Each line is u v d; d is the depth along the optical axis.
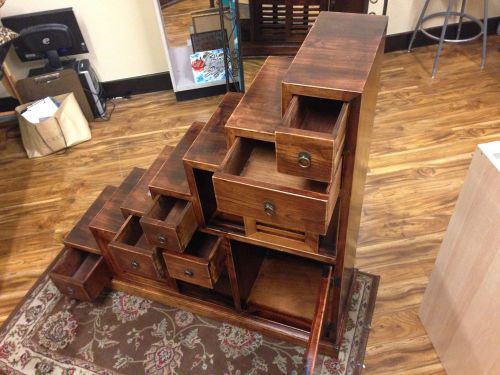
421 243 1.89
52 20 2.44
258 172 1.09
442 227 1.94
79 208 2.19
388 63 2.95
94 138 2.59
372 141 2.38
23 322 1.73
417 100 2.63
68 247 1.69
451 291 1.36
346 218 1.11
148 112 2.75
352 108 0.91
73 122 2.49
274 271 1.67
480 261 1.18
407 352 1.55
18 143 2.59
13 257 1.99
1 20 2.38
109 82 2.82
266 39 2.46
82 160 2.45
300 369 1.52
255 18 2.38
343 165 1.01
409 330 1.61
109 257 1.66
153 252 1.42
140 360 1.59
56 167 2.42
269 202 0.99
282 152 0.91
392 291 1.73
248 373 1.53
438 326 1.49
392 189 2.12
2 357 1.63
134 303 1.76
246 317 1.60
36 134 2.40
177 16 2.51
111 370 1.57
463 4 2.72
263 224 1.20
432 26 3.00
